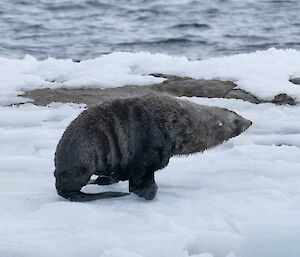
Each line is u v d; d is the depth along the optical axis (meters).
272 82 28.11
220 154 21.08
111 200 16.64
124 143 16.98
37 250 12.77
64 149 16.72
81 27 56.09
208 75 29.36
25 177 19.02
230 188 17.39
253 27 54.88
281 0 67.81
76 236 13.49
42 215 15.14
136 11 62.50
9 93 27.91
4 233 13.74
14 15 60.88
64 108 26.42
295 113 25.62
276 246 13.70
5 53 46.84
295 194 16.61
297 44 48.31
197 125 17.83
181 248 13.13
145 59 31.11
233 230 14.20
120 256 12.30
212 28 54.69
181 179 18.44
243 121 18.83
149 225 14.41
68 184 16.72
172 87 27.95
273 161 19.83
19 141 22.67
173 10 62.66
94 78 29.20
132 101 17.42
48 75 30.19
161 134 17.23
